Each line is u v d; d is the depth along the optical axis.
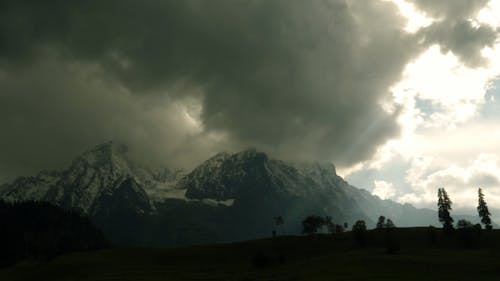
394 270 133.88
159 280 149.38
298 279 130.38
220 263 195.50
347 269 140.12
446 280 116.31
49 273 191.75
